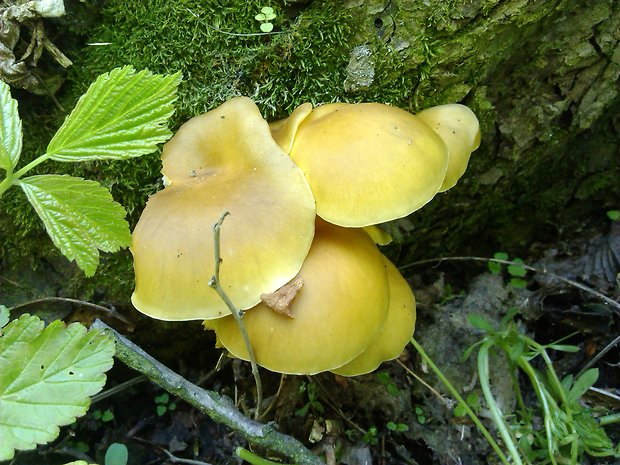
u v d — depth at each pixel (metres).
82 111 0.14
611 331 0.25
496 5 0.19
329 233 0.17
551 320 0.27
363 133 0.16
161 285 0.16
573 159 0.27
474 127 0.19
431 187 0.16
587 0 0.19
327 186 0.16
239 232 0.16
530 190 0.27
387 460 0.23
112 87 0.14
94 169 0.20
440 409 0.24
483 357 0.21
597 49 0.21
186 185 0.17
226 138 0.18
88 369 0.15
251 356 0.16
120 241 0.15
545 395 0.21
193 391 0.18
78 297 0.22
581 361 0.25
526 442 0.22
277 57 0.20
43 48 0.19
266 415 0.24
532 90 0.22
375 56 0.20
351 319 0.16
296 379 0.24
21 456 0.23
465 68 0.20
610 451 0.20
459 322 0.26
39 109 0.20
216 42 0.19
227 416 0.18
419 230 0.26
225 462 0.24
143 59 0.20
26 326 0.15
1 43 0.18
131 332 0.24
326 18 0.19
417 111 0.21
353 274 0.17
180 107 0.20
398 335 0.20
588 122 0.23
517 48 0.21
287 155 0.16
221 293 0.14
